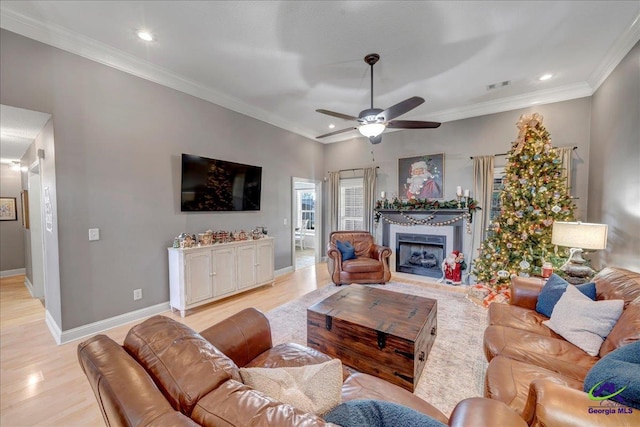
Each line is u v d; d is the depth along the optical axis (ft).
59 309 8.70
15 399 6.21
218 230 13.61
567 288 7.03
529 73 11.25
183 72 11.13
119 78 9.91
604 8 7.52
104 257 9.62
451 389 6.43
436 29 8.40
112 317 9.84
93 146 9.32
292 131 18.33
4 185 17.03
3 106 7.66
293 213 18.52
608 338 5.44
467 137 15.44
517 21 8.04
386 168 18.53
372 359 6.78
